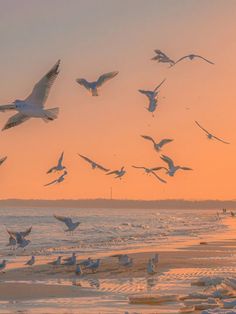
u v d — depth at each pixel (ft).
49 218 479.41
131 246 212.23
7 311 85.15
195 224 468.34
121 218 587.68
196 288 103.14
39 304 90.48
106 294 98.73
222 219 630.74
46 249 193.57
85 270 130.52
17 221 421.18
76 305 89.10
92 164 66.59
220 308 82.53
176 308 85.10
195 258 159.43
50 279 118.21
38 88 36.24
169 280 114.62
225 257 162.81
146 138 68.39
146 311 82.74
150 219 583.58
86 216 634.84
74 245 214.69
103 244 221.87
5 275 123.85
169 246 212.02
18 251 183.21
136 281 113.91
